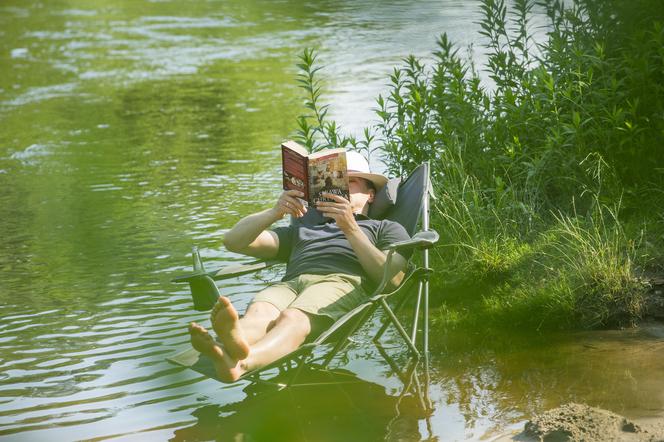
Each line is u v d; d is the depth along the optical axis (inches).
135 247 462.0
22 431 267.7
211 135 746.2
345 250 325.4
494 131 462.9
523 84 466.9
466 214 419.8
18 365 319.9
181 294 390.6
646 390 277.9
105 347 335.0
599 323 336.8
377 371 307.3
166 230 491.2
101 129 788.0
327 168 306.8
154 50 1254.3
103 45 1321.4
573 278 357.4
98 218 519.8
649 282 349.4
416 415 270.4
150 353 328.5
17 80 1059.3
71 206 549.0
